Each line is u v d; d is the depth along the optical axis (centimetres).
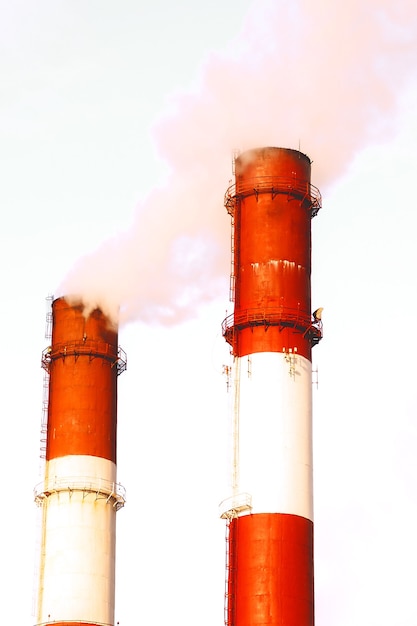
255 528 12681
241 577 12612
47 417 14350
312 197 13575
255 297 13188
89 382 14288
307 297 13300
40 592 13862
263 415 12925
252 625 12444
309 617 12556
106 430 14262
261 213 13362
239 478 12862
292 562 12612
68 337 14412
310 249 13488
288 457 12850
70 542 13900
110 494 14100
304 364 13112
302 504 12800
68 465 14050
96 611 13800
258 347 13075
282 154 13538
